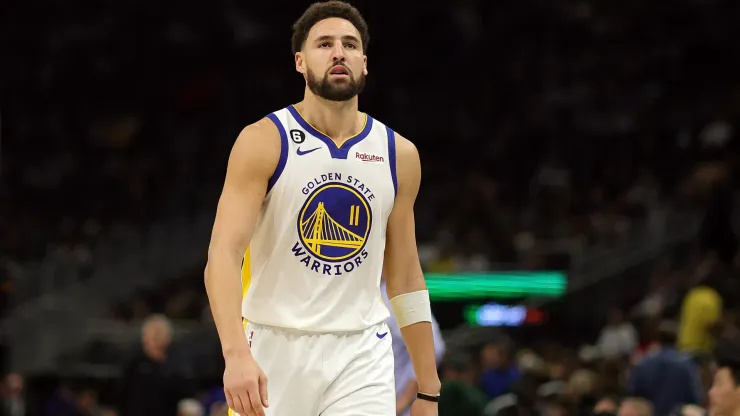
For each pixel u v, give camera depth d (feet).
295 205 17.75
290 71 109.19
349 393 17.90
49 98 108.99
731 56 106.11
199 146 104.88
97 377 65.41
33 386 65.46
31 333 71.56
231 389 16.11
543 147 100.83
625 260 76.95
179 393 43.39
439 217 88.43
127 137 106.32
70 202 100.32
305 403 17.97
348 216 17.97
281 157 17.75
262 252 18.02
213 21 110.01
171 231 88.07
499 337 55.77
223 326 16.47
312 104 18.24
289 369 17.93
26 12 109.50
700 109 102.27
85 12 110.63
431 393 19.17
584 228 82.94
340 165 18.01
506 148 101.04
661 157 97.71
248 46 109.40
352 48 18.21
